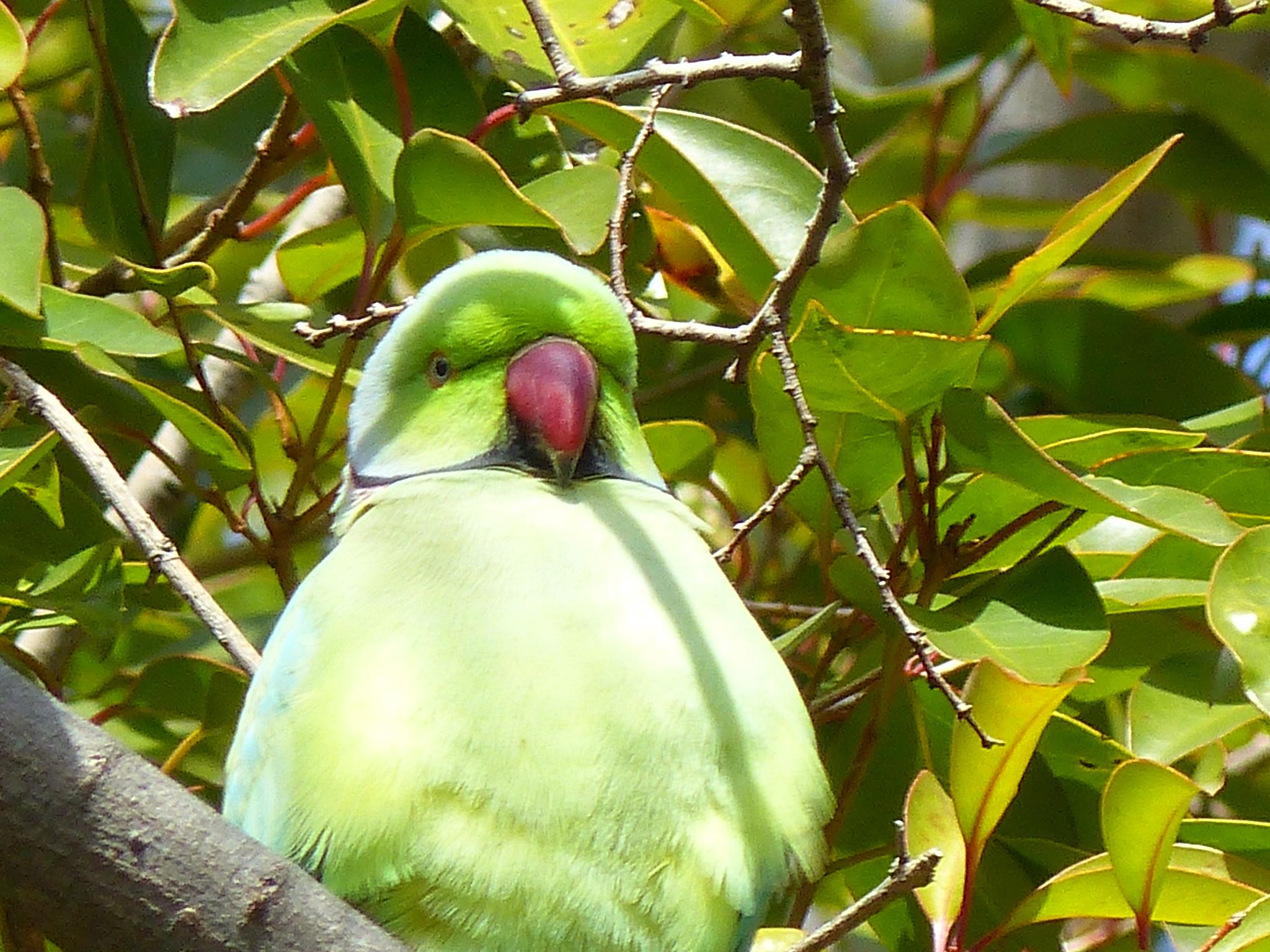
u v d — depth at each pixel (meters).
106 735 4.18
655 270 7.44
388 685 4.92
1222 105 8.79
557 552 5.21
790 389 5.30
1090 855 6.27
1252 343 8.93
